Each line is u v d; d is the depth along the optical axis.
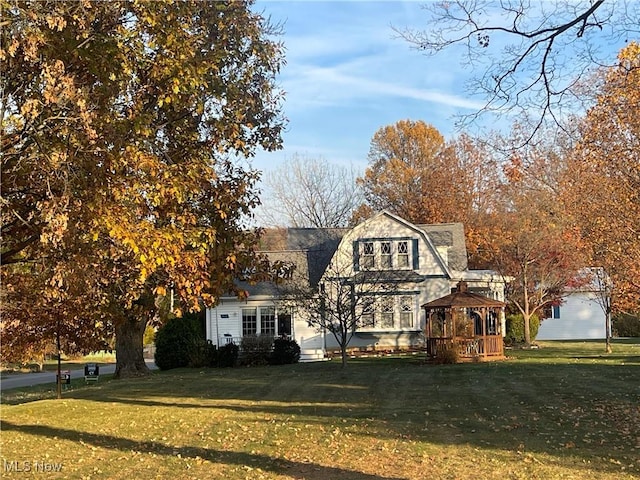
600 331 45.25
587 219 23.73
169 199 9.51
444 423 12.45
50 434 12.69
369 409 14.50
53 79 7.87
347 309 25.39
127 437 12.12
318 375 22.30
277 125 11.95
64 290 11.55
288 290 28.53
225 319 33.75
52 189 8.55
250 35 10.89
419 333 33.12
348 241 33.69
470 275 34.47
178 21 9.60
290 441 11.15
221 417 14.23
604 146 19.38
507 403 14.69
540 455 9.55
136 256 8.84
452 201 48.44
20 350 16.14
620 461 9.09
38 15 7.94
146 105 9.77
